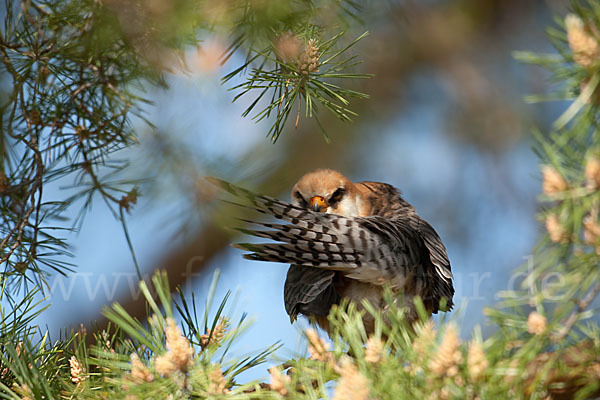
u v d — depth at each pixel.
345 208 10.30
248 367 5.91
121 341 6.45
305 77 6.98
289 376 5.83
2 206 8.03
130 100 8.23
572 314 4.73
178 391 5.34
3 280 7.52
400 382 4.84
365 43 13.45
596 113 4.71
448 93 15.62
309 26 7.22
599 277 4.65
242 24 6.71
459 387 4.73
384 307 8.05
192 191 9.56
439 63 15.40
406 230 8.16
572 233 4.71
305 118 14.65
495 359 4.82
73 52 7.68
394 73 14.92
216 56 7.31
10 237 7.64
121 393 5.50
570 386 4.91
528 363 4.82
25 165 8.09
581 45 4.65
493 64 15.52
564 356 4.86
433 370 4.74
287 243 7.39
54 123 7.85
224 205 9.63
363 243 7.67
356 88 14.16
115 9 6.65
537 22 15.24
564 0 13.78
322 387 5.06
